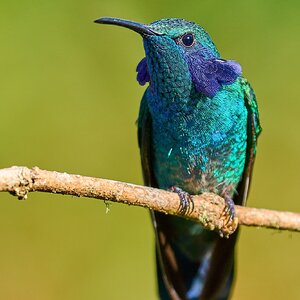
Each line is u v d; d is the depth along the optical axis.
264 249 13.16
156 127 10.18
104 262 13.05
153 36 9.29
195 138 9.96
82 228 13.14
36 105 13.56
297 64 13.62
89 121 13.61
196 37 9.54
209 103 9.74
